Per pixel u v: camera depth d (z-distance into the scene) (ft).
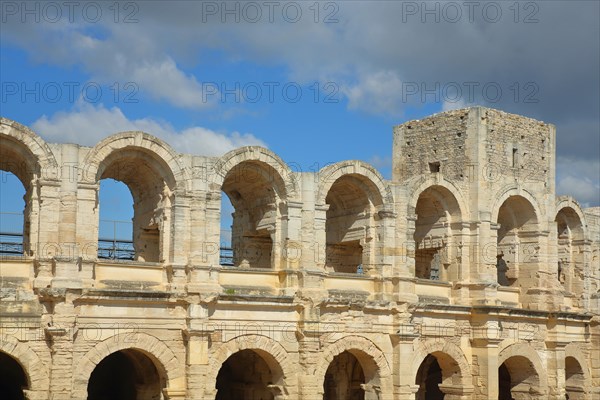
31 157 185.68
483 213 245.45
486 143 249.55
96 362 185.47
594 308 281.54
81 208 188.24
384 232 227.81
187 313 195.62
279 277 212.84
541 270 260.62
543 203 263.90
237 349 202.18
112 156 194.90
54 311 180.45
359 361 227.20
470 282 243.81
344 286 222.07
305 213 214.90
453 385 241.35
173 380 193.88
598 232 292.40
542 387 257.14
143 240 214.28
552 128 270.05
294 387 208.85
